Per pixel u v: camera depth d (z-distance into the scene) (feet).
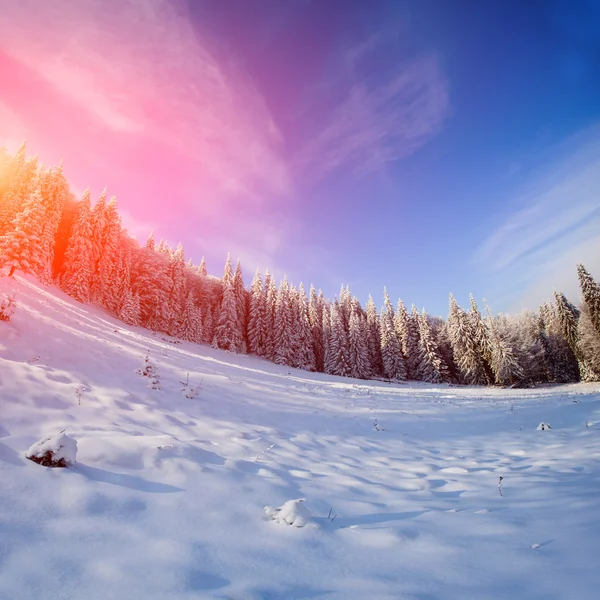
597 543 10.24
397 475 22.58
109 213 143.84
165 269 165.37
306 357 195.93
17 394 21.77
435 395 88.43
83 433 19.21
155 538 11.02
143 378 38.50
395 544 11.85
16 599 7.36
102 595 7.88
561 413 47.03
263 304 203.82
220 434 26.94
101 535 10.66
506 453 28.78
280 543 11.76
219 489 16.07
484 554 10.64
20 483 12.60
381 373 212.23
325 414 45.21
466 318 173.37
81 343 45.29
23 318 44.01
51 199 121.29
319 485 19.21
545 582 8.59
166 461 17.51
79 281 122.01
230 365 101.14
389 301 219.82
